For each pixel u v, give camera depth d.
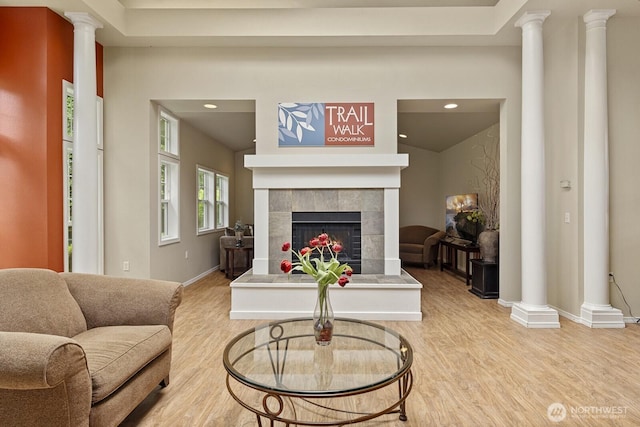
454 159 7.26
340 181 4.19
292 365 1.75
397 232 4.20
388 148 4.18
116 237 4.16
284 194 4.26
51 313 1.90
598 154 3.39
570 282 3.65
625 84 3.53
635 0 3.23
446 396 2.13
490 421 1.88
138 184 4.17
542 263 3.46
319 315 2.01
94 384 1.53
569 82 3.64
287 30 3.92
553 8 3.38
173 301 2.20
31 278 1.94
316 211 4.27
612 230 3.54
